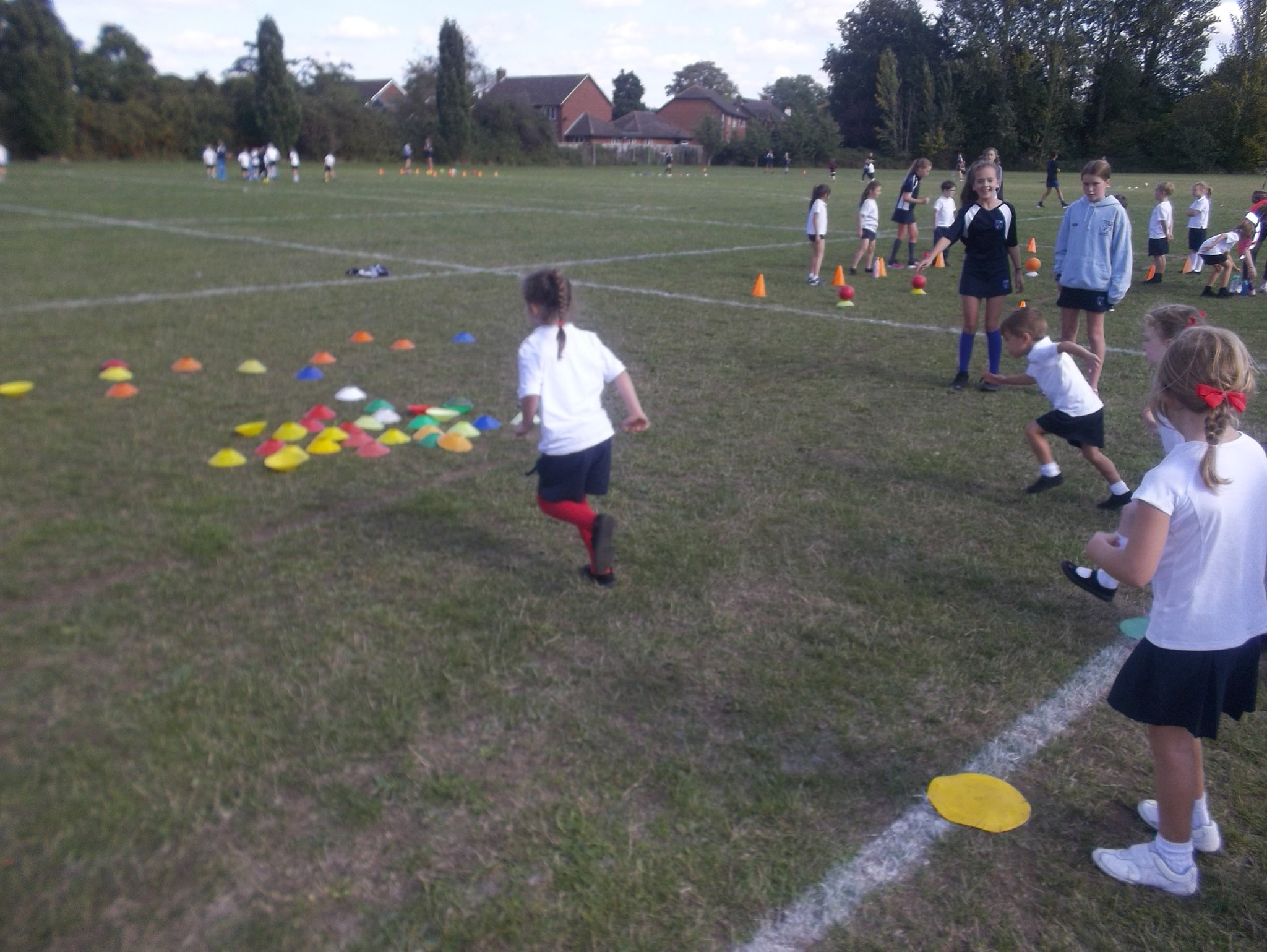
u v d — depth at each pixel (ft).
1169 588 8.46
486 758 10.18
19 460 18.30
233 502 16.58
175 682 11.19
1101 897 8.84
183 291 37.19
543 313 13.23
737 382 26.27
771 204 94.99
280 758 9.98
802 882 8.77
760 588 14.33
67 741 10.11
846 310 38.09
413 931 7.94
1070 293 24.68
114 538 14.98
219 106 174.70
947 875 9.00
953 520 17.24
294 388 23.98
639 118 301.84
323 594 13.47
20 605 12.86
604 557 13.69
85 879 8.29
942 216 45.32
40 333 29.07
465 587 13.85
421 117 207.00
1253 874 9.21
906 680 12.09
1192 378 8.23
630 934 8.05
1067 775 10.53
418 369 26.43
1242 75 178.09
